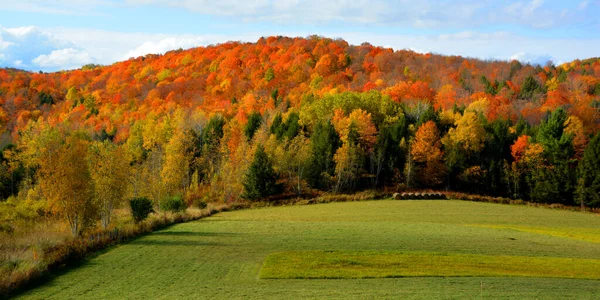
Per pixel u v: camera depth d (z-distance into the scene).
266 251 33.41
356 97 106.50
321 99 108.06
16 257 27.41
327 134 87.25
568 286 23.98
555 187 77.81
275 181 78.50
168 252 33.19
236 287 23.98
